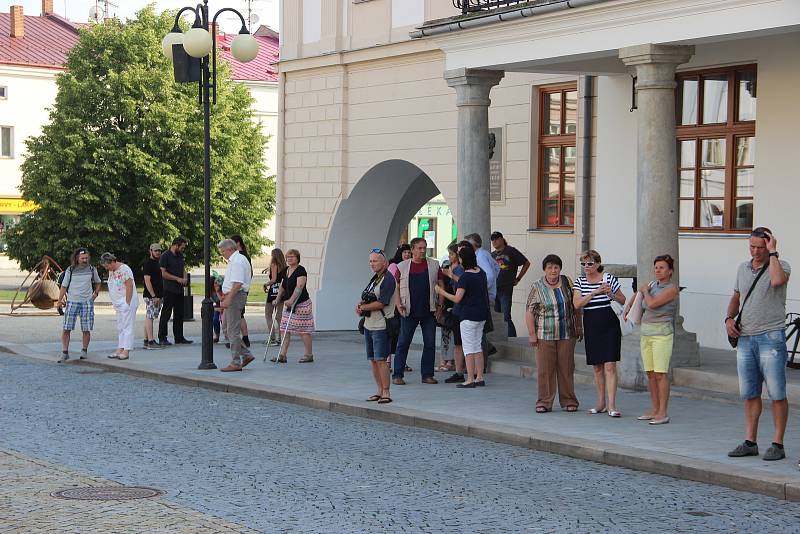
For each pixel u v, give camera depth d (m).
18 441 12.23
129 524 8.41
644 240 15.05
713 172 18.09
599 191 19.98
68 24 69.00
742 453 10.80
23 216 47.81
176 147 48.03
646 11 14.85
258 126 52.59
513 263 20.42
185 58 19.20
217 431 13.06
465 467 10.95
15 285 49.84
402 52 24.20
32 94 63.16
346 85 26.09
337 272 26.86
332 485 10.02
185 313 31.03
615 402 13.53
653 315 12.81
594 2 15.33
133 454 11.51
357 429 13.31
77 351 22.48
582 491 9.85
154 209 47.50
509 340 18.75
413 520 8.70
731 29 13.96
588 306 13.42
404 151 24.42
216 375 17.86
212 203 48.66
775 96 16.83
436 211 55.38
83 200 46.44
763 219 17.02
